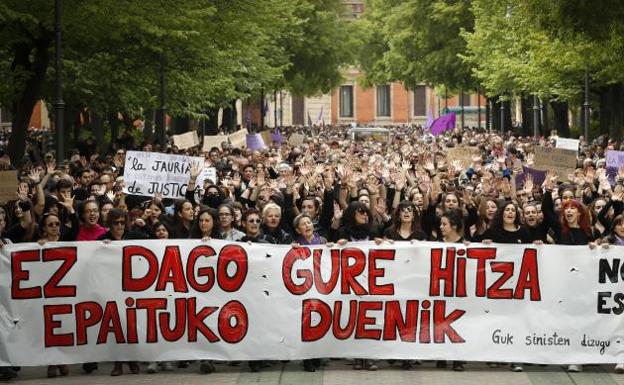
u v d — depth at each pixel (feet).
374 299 43.86
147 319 43.78
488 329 43.80
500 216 46.47
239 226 50.24
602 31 81.35
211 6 99.71
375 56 311.06
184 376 43.45
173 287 43.78
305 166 70.95
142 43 102.01
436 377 42.60
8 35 90.17
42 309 43.45
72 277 43.57
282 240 47.16
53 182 64.03
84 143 131.34
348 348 43.96
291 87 244.42
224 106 175.83
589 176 65.26
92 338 43.68
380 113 428.56
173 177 61.72
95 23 90.58
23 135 96.27
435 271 43.86
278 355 43.80
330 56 235.81
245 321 43.86
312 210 51.70
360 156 107.45
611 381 41.73
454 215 45.80
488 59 173.78
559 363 43.73
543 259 43.68
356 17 329.93
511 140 158.61
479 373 43.50
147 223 51.03
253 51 152.15
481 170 79.10
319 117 380.99
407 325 43.88
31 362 43.32
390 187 63.10
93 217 47.21
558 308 43.65
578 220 47.32
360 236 46.57
